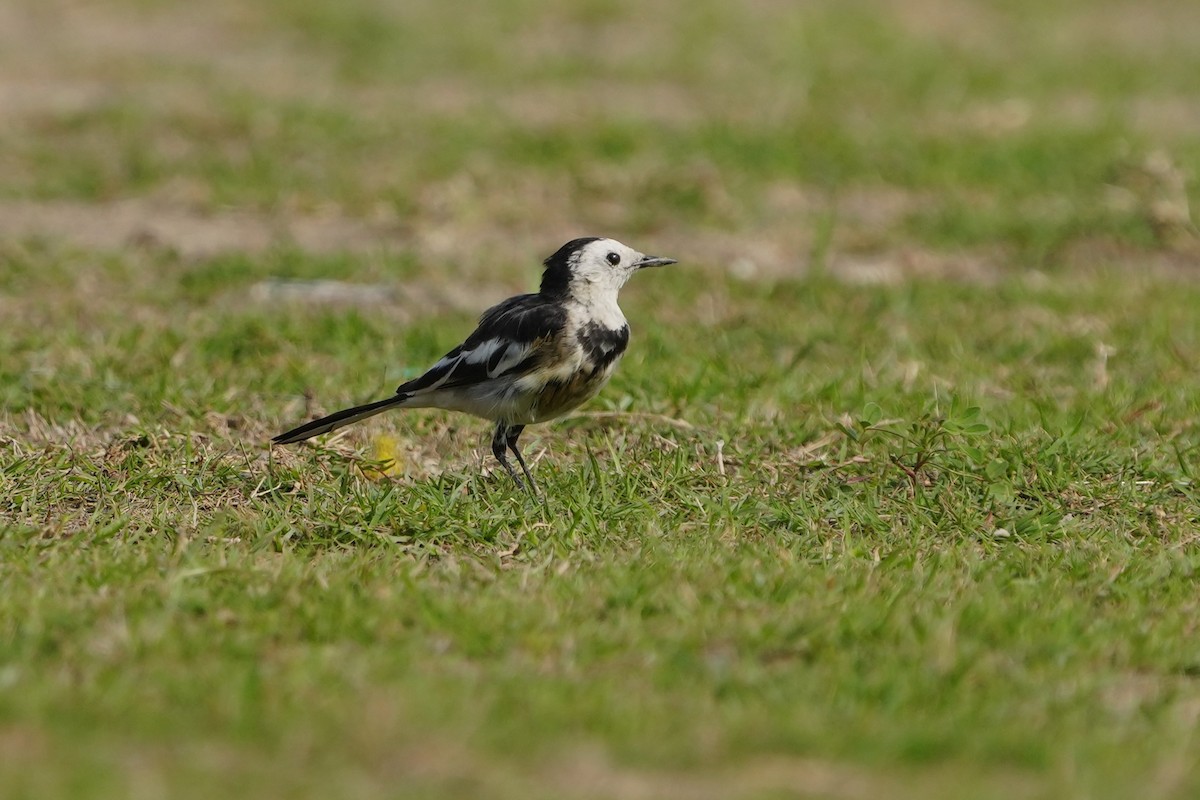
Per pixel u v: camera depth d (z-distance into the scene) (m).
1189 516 11.44
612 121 23.92
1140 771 7.57
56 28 30.36
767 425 12.91
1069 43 31.08
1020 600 9.64
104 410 13.06
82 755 7.48
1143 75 28.48
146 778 7.26
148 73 27.11
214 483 11.61
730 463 12.28
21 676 8.23
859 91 26.84
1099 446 12.49
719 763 7.62
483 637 8.79
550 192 21.00
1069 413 13.34
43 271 17.20
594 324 11.69
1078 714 8.18
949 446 12.14
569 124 23.89
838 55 29.17
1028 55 29.88
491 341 11.54
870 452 12.38
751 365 14.83
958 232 20.05
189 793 7.15
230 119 23.59
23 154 21.92
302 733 7.67
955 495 11.53
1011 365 15.14
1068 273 18.98
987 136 23.89
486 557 10.46
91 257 17.86
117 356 14.35
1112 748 7.77
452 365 11.58
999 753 7.75
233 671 8.33
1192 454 12.47
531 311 11.55
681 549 10.41
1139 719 8.21
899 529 11.08
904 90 26.94
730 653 8.87
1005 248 19.81
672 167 21.91
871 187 21.84
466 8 32.34
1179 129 24.98
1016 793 7.43
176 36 30.09
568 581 9.73
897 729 7.92
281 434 12.53
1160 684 8.72
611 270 11.76
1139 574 10.25
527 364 11.50
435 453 12.68
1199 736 8.00
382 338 15.43
